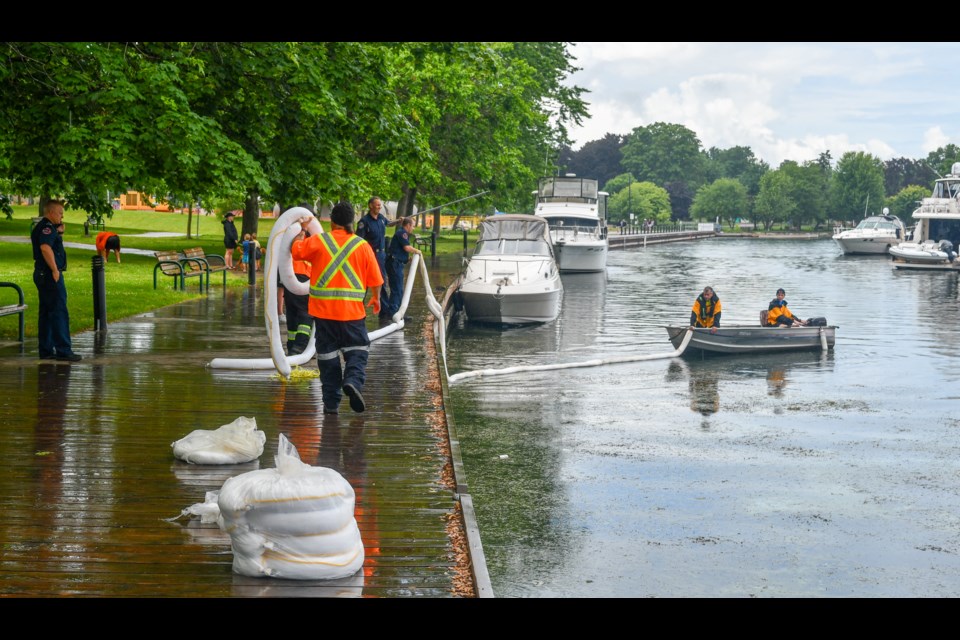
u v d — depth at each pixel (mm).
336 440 8625
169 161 15883
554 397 17266
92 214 25016
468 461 12367
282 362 11023
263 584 5340
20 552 5691
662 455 12773
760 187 172500
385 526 6344
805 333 23625
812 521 9922
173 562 5594
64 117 15602
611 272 53219
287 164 19953
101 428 8875
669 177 197875
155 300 21438
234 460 7730
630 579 8227
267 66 18406
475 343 24516
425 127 37312
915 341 25703
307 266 13008
